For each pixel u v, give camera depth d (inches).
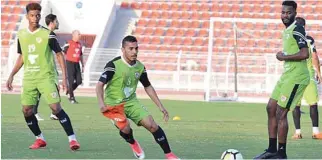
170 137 975.6
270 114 755.4
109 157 741.9
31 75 791.1
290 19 748.0
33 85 791.1
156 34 2502.5
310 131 1117.7
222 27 2477.9
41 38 784.9
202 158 750.5
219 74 2074.3
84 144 863.1
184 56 2149.4
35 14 780.0
